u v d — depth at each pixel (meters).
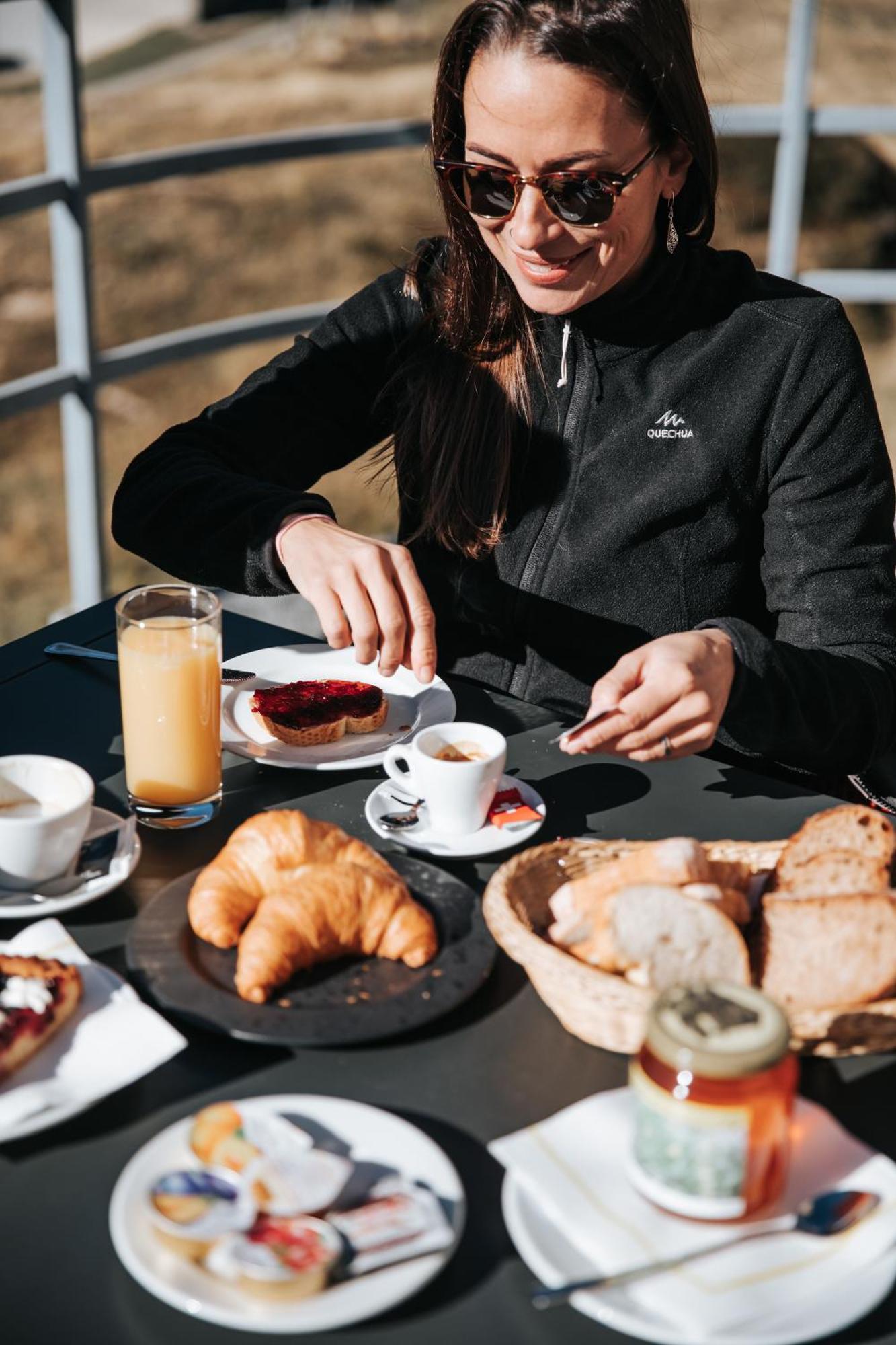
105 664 1.47
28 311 10.03
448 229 1.57
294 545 1.37
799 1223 0.77
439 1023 0.96
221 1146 0.79
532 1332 0.73
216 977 0.98
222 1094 0.89
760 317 1.61
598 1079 0.91
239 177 10.96
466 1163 0.84
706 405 1.60
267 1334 0.72
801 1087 0.91
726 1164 0.76
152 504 1.53
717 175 1.51
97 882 1.08
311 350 1.76
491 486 1.63
